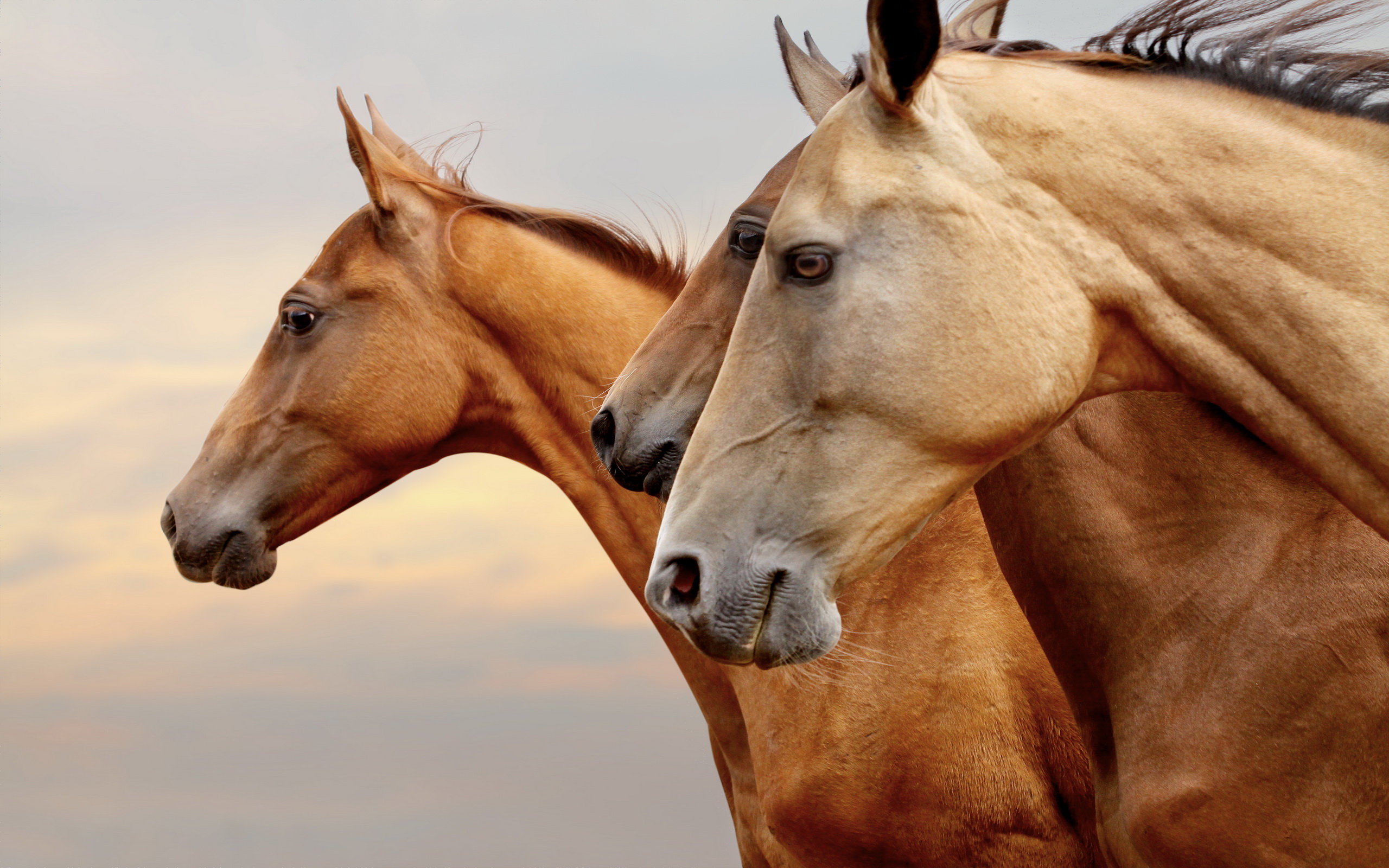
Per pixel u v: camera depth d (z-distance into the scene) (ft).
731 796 14.83
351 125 14.01
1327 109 7.04
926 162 6.90
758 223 10.53
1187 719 8.16
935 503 7.02
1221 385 6.89
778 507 6.97
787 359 7.04
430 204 14.57
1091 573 8.79
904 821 11.31
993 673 11.04
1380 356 6.45
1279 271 6.66
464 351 14.29
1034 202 6.89
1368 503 6.67
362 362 14.29
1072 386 6.90
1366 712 7.47
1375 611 7.60
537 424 14.28
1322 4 7.33
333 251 14.69
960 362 6.74
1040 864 10.89
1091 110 7.00
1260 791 7.75
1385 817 7.41
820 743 11.67
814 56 12.27
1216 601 8.23
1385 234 6.62
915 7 6.67
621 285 14.21
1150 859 8.45
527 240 14.28
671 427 10.60
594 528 14.25
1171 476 8.60
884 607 11.70
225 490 14.61
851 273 6.88
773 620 6.93
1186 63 7.39
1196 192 6.81
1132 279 6.88
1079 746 10.73
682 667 13.92
